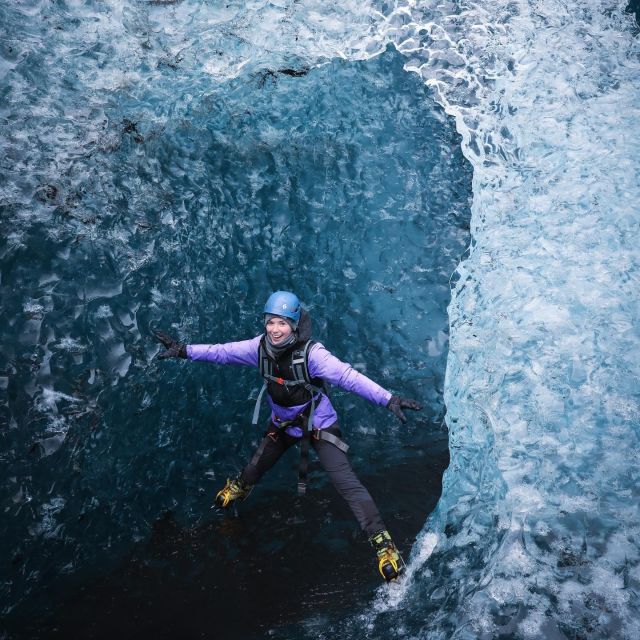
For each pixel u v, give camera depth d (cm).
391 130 625
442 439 546
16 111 473
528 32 630
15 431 394
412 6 628
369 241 605
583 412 407
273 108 591
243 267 553
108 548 407
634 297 461
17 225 439
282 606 358
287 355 368
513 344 451
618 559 329
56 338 428
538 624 303
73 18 518
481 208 555
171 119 543
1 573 364
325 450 382
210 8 575
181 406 484
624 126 568
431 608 339
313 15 610
